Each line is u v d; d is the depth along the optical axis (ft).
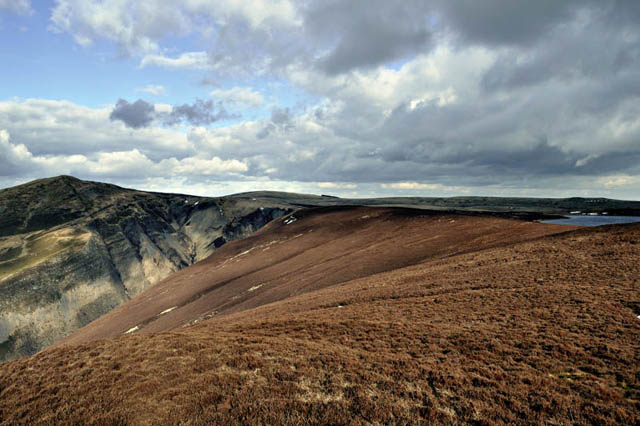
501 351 53.67
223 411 40.78
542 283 87.04
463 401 41.01
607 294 71.77
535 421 36.86
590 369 46.24
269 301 162.40
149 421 40.04
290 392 44.24
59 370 55.98
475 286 94.48
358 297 105.40
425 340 60.95
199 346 61.67
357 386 44.93
